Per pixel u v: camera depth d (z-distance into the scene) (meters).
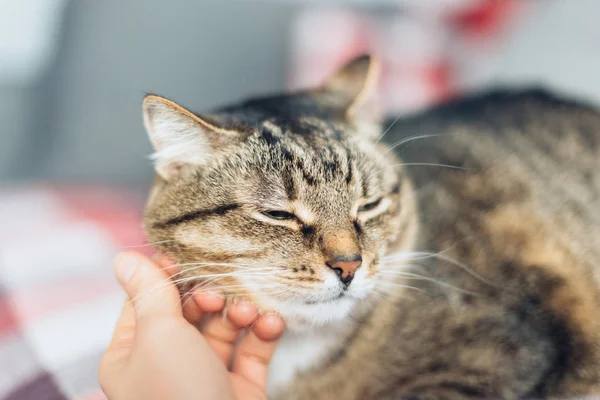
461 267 0.34
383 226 0.31
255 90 0.57
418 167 0.37
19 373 0.31
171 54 0.55
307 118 0.32
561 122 0.42
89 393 0.30
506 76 0.55
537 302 0.34
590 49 0.51
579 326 0.34
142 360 0.24
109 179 0.53
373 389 0.33
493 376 0.32
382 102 0.58
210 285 0.29
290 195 0.29
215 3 0.56
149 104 0.29
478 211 0.36
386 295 0.32
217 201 0.29
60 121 0.53
